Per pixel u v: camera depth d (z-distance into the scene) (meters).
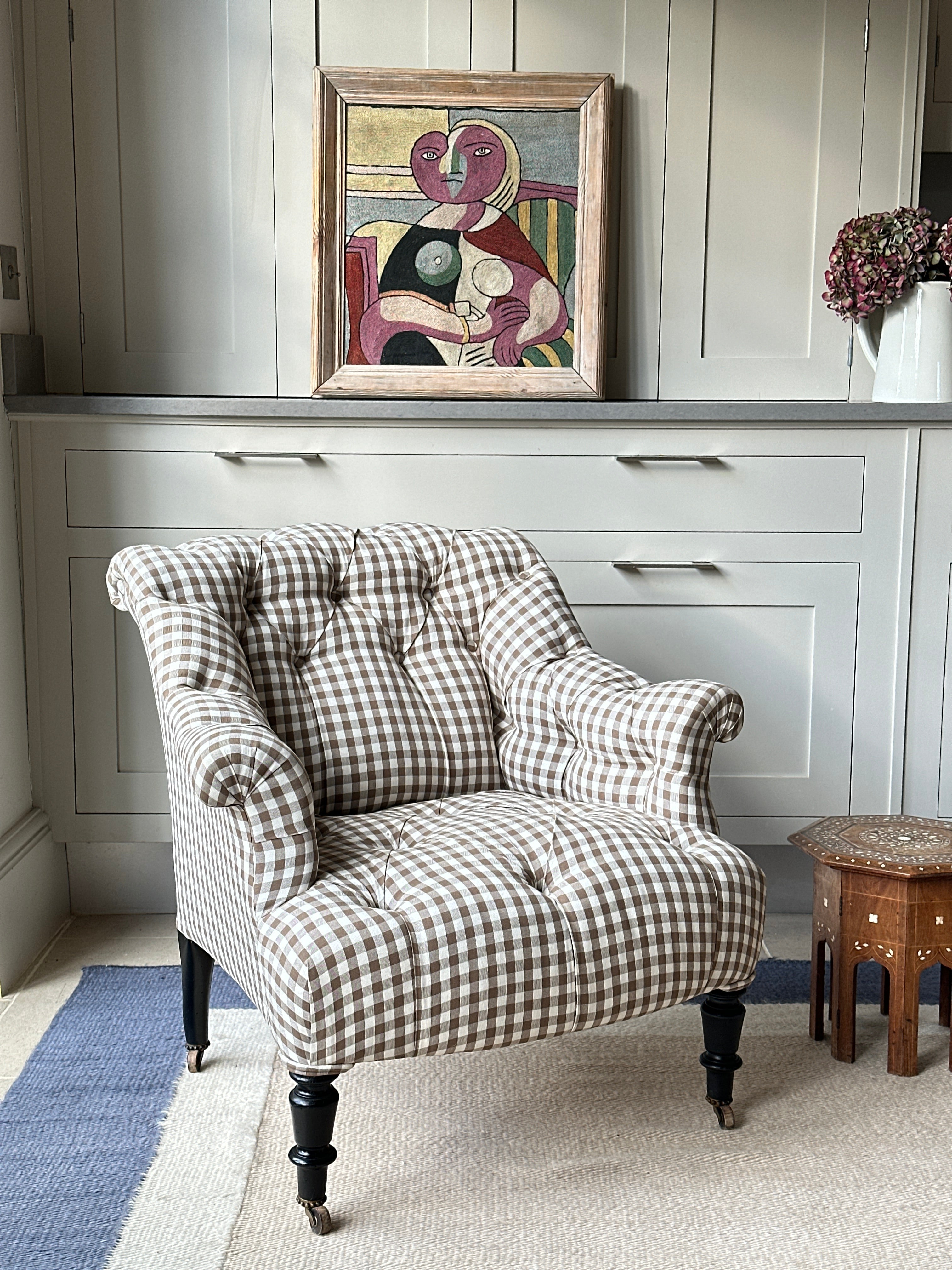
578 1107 1.80
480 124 2.59
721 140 2.63
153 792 2.47
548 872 1.55
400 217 2.60
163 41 2.55
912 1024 1.88
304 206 2.62
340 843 1.64
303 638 1.89
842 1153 1.67
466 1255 1.45
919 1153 1.67
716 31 2.60
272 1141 1.70
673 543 2.45
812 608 2.47
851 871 1.88
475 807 1.76
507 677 1.97
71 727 2.45
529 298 2.63
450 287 2.62
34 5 2.52
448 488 2.42
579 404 2.37
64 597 2.41
